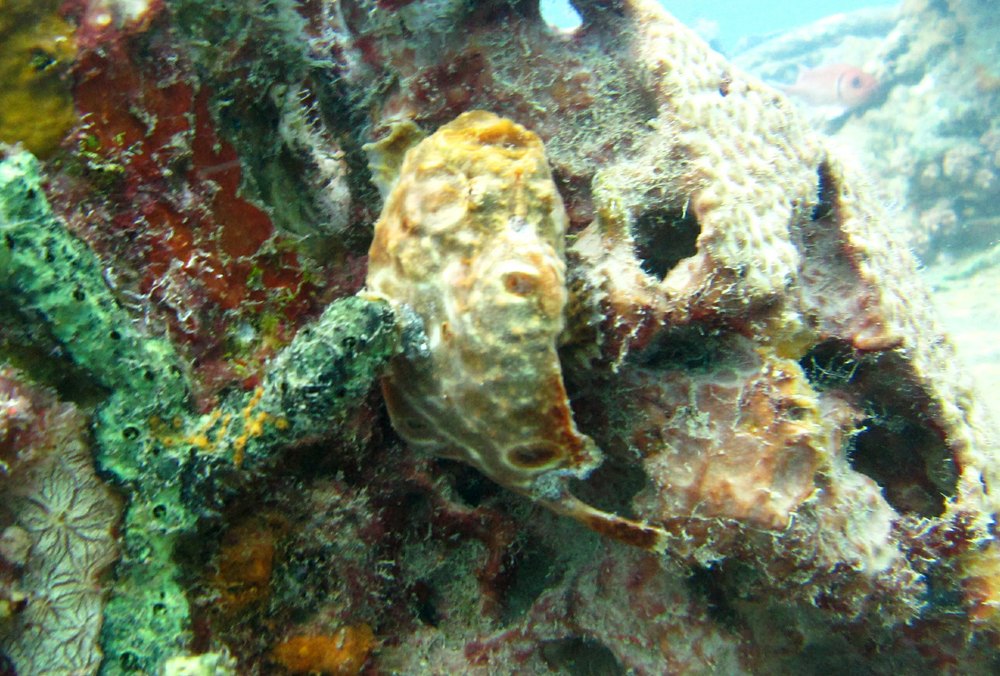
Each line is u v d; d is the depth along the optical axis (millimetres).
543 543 283
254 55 238
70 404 188
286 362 191
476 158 210
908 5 1247
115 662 178
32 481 181
